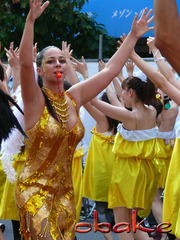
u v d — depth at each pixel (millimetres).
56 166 4816
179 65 2725
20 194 4746
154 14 2719
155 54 6039
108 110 7008
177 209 6469
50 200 4742
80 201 7988
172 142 9477
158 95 8641
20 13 15594
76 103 5066
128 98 7383
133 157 7367
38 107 4746
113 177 7469
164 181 9273
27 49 4551
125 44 5410
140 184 7320
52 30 16125
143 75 7828
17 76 7230
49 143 4750
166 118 9383
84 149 10586
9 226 10539
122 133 7270
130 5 15023
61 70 4969
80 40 16266
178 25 2666
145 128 7320
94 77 5238
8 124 4656
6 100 4676
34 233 4613
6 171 5547
